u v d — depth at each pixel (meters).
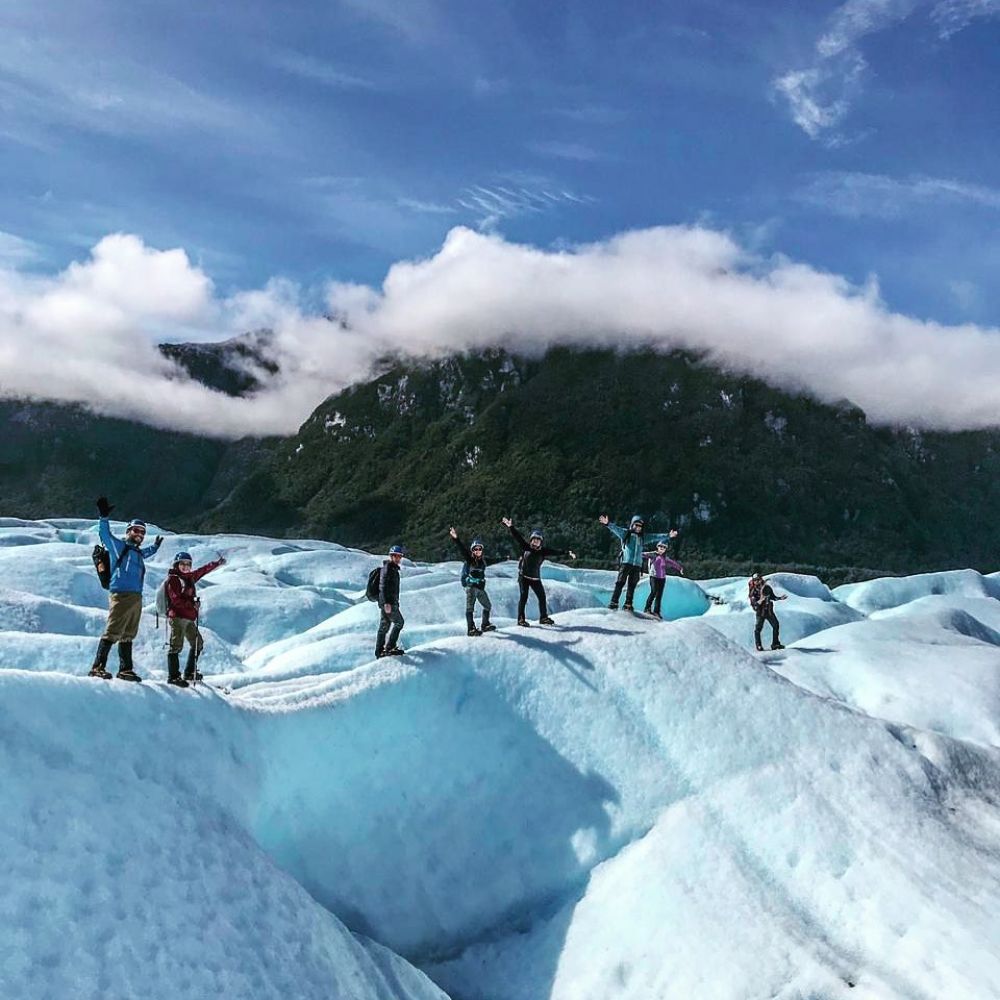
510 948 12.62
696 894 12.62
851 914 12.53
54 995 7.57
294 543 89.81
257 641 39.75
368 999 10.37
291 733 13.45
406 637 28.20
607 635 17.64
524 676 16.05
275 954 9.70
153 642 28.06
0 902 7.93
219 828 10.80
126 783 10.20
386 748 14.27
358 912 12.55
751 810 14.18
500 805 14.24
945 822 14.77
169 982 8.42
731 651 17.81
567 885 13.41
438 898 13.15
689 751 15.22
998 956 11.64
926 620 33.12
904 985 11.38
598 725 15.49
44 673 10.84
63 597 37.97
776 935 12.02
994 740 21.94
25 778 9.19
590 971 11.91
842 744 15.84
